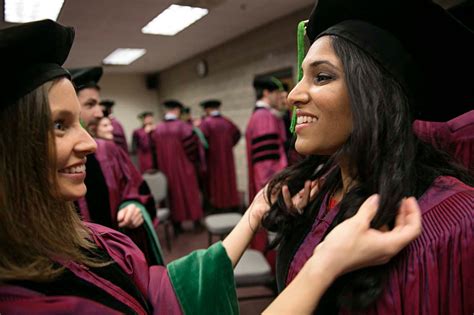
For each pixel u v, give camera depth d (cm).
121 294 54
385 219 43
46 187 46
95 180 138
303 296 41
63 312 43
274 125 266
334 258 42
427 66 55
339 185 66
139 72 891
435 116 62
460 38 51
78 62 626
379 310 46
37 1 305
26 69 44
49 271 45
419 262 45
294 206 69
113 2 307
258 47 473
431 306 44
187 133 410
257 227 78
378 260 42
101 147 146
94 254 57
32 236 46
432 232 46
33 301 42
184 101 761
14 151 43
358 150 47
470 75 56
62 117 46
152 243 138
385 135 46
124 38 466
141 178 160
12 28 43
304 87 52
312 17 59
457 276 44
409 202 44
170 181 404
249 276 174
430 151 55
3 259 44
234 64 538
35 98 43
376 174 47
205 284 66
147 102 936
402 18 50
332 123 50
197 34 479
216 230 260
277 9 386
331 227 56
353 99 47
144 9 333
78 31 403
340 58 48
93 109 152
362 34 49
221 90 591
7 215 43
